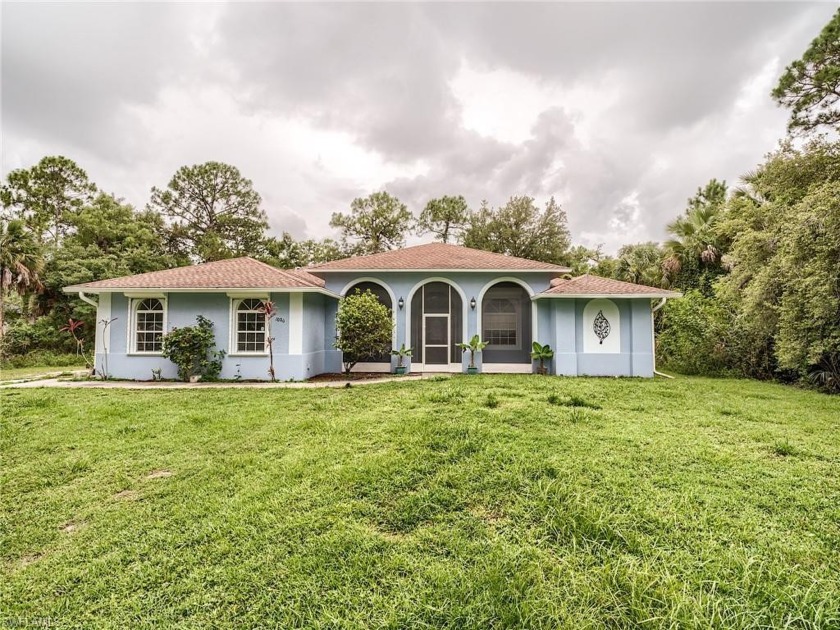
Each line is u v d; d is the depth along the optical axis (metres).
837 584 2.50
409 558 2.88
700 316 14.29
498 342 14.73
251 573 2.78
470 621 2.25
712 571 2.62
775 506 3.54
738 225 14.25
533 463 4.41
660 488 3.88
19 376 14.09
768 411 7.34
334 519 3.45
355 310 12.67
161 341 12.71
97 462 5.03
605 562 2.75
